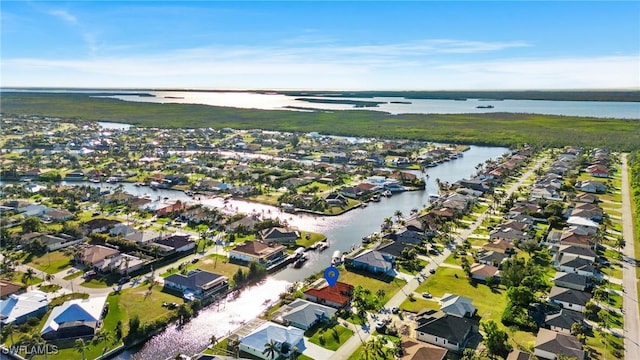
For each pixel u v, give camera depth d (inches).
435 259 7047.2
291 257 7165.4
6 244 7362.2
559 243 7406.5
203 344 4884.4
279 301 5782.5
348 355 4589.1
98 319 5118.1
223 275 6373.0
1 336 4817.9
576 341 4557.1
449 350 4648.1
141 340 4881.9
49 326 4891.7
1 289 5708.7
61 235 7746.1
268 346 4490.7
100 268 6496.1
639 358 4456.2
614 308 5413.4
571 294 5487.2
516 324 5039.4
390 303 5644.7
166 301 5703.7
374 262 6653.5
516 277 5944.9
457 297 5467.5
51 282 6146.7
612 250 7283.5
